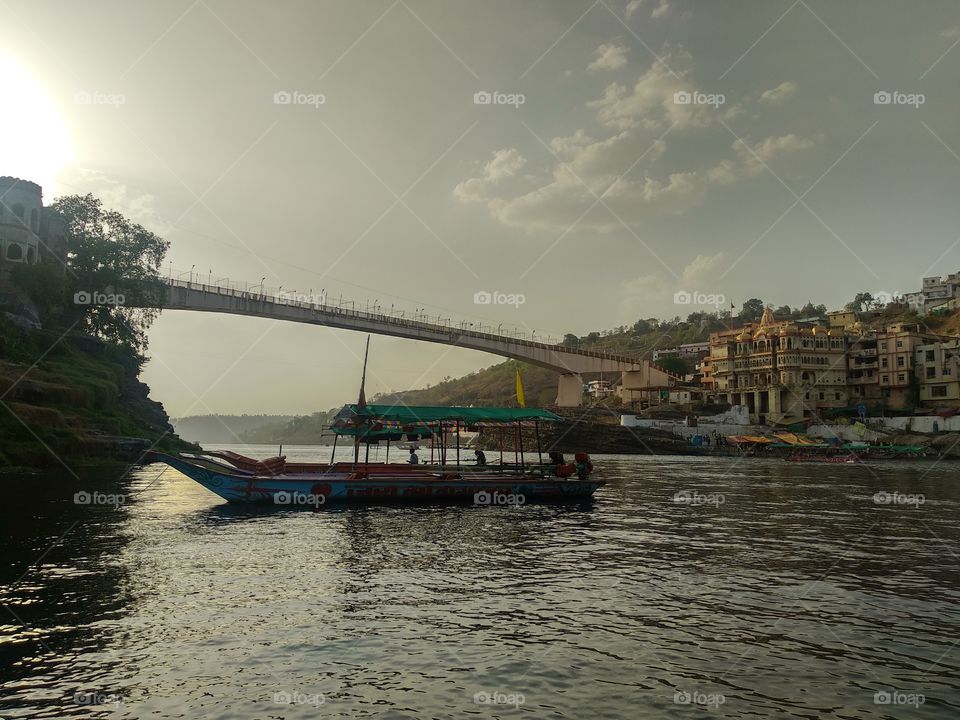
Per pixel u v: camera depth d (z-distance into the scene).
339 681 7.86
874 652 9.15
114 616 10.20
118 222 60.69
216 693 7.46
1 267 53.44
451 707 7.20
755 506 27.25
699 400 113.88
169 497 27.20
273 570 13.60
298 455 85.38
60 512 21.33
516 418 29.47
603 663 8.58
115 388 54.81
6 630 9.48
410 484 26.47
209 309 81.25
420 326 105.19
